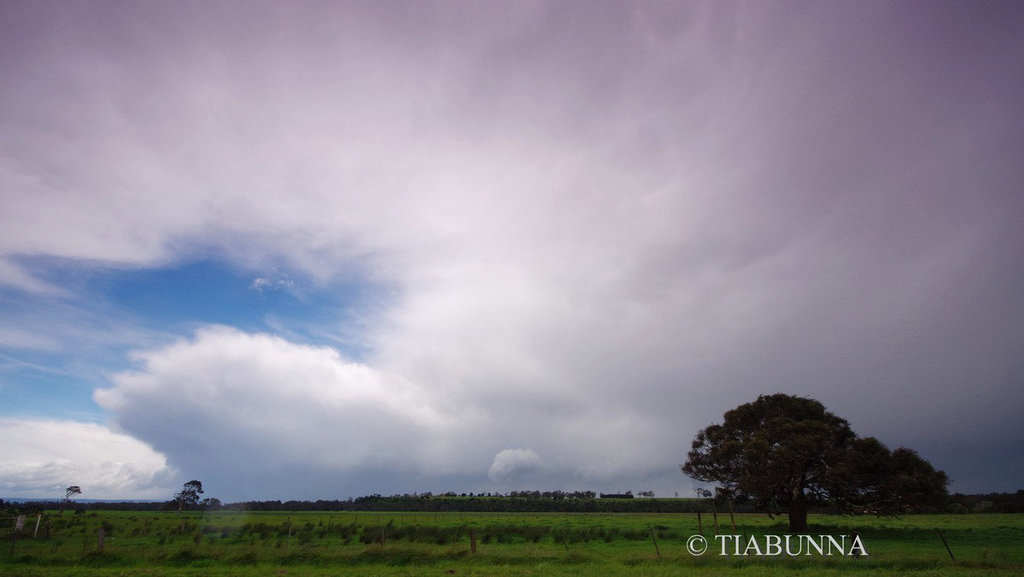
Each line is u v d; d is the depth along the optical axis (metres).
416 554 30.92
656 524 64.56
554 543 43.62
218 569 28.17
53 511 99.69
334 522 72.88
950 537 44.38
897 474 48.56
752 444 50.06
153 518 82.50
